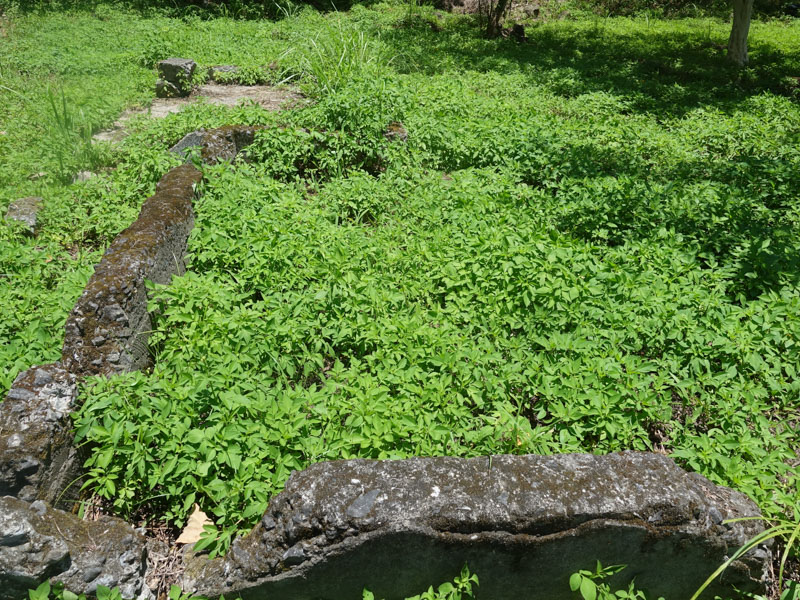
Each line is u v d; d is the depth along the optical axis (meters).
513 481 2.92
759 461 3.58
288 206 6.09
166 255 4.97
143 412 3.44
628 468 3.03
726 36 20.94
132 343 4.25
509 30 19.83
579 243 5.75
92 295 4.04
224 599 2.96
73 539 2.87
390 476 2.93
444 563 2.88
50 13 17.12
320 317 4.57
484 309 4.76
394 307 4.86
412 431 3.58
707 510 2.91
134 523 3.45
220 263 5.38
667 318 4.55
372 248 5.48
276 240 5.36
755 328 4.52
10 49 13.16
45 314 4.53
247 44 15.23
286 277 5.08
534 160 7.93
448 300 5.07
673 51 18.33
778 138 10.09
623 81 14.26
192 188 5.98
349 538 2.77
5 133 8.78
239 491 3.22
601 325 4.64
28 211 6.22
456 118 8.99
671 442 3.84
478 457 3.08
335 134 7.75
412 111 8.99
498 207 6.43
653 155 8.98
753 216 6.76
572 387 3.90
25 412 3.18
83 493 3.52
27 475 3.04
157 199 5.50
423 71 13.84
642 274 5.12
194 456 3.32
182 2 20.39
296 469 3.32
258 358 4.16
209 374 3.86
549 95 12.05
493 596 3.02
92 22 16.25
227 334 4.25
